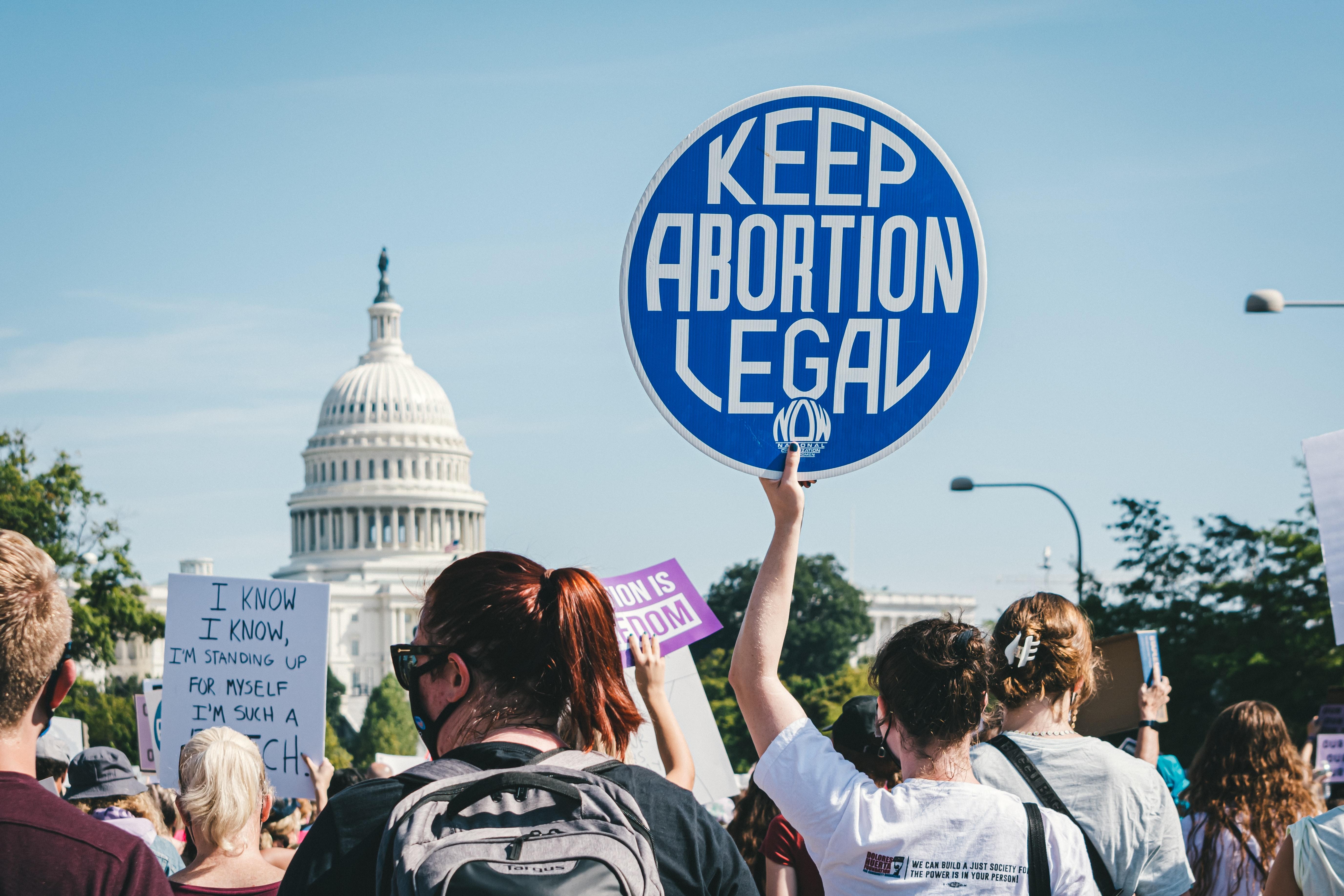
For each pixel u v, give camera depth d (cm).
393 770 905
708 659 11112
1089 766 424
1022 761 429
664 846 318
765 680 387
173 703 800
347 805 310
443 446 16525
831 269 404
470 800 297
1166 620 3909
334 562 15850
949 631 378
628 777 327
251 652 807
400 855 286
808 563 13238
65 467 5688
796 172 402
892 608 16412
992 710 521
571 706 336
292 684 807
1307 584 3766
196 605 807
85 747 1102
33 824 313
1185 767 3888
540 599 336
